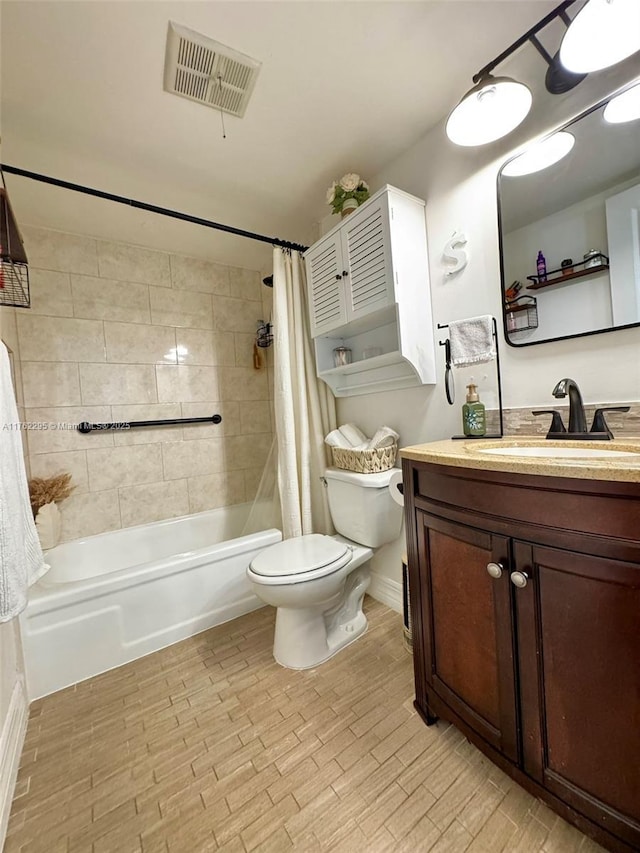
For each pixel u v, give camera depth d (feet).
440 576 3.40
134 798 3.17
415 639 3.84
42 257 6.68
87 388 7.09
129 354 7.56
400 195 4.76
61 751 3.67
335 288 5.71
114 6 3.18
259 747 3.62
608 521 2.20
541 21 3.37
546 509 2.48
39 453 6.61
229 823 2.94
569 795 2.52
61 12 3.19
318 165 5.56
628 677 2.19
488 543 2.88
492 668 2.96
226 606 5.99
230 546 6.03
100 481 7.22
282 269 6.56
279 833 2.84
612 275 3.43
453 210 4.76
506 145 4.16
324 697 4.24
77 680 4.69
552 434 3.65
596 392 3.61
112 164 5.29
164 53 3.66
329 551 5.10
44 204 6.01
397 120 4.76
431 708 3.70
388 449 5.69
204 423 8.51
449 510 3.22
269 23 3.43
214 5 3.24
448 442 4.27
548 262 3.86
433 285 5.07
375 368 6.03
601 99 3.42
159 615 5.35
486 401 4.53
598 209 3.49
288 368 6.57
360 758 3.44
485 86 3.32
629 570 2.13
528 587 2.62
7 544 2.89
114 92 4.04
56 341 6.78
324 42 3.65
